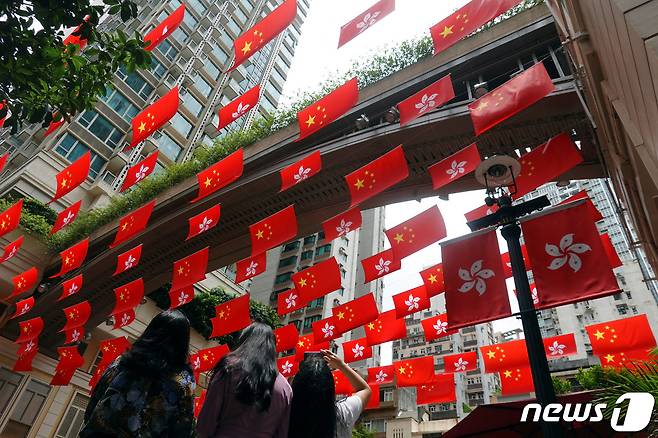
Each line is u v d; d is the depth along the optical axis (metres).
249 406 1.87
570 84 6.74
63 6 4.95
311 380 2.13
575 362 26.47
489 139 8.02
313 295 7.15
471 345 44.00
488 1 4.95
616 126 4.67
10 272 15.77
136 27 28.59
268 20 5.55
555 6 5.39
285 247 42.78
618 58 3.13
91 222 16.62
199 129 27.91
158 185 14.97
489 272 4.66
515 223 4.71
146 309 19.28
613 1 2.55
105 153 22.44
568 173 7.80
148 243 13.90
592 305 39.12
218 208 7.99
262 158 11.33
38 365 16.42
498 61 8.33
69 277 15.95
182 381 1.97
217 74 31.95
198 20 32.97
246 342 2.17
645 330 6.21
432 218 6.62
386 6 4.95
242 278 7.44
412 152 8.77
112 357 11.37
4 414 14.85
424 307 8.20
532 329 4.00
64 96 5.42
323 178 10.15
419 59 9.96
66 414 16.45
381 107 9.65
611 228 42.66
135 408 1.75
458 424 5.72
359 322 7.53
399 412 31.03
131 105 24.89
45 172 19.23
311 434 1.96
